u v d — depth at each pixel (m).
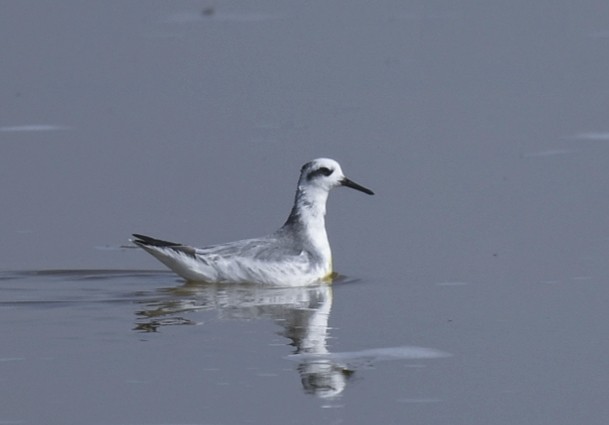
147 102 27.20
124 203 20.66
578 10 35.41
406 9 36.09
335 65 29.88
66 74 29.62
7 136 24.86
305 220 17.23
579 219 19.25
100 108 26.88
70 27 34.12
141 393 12.09
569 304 15.09
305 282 16.67
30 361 13.09
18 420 11.45
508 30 33.34
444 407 11.71
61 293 16.08
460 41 32.16
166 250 16.55
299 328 14.29
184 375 12.59
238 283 16.70
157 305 15.47
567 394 12.05
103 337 13.98
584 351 13.29
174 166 22.70
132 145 24.11
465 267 17.06
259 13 35.47
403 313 14.90
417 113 26.03
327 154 23.25
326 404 11.77
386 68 29.69
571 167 22.17
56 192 21.30
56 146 24.09
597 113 25.83
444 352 13.32
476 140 24.11
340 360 13.06
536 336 13.85
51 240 18.73
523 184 21.27
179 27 33.72
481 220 19.38
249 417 11.45
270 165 22.59
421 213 19.84
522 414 11.57
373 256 17.83
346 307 15.30
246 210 20.20
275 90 27.95
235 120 25.81
